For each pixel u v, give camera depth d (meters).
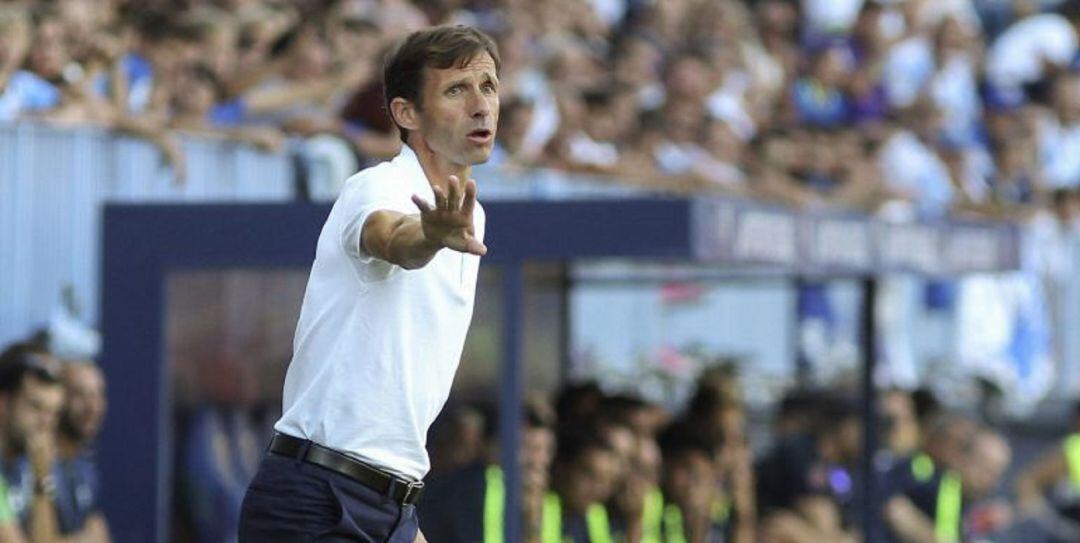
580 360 37.47
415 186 14.25
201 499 27.05
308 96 31.72
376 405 14.20
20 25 25.83
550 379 34.97
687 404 35.75
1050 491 42.69
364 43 33.25
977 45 59.44
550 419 28.92
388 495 14.44
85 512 25.27
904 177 50.56
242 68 30.88
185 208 25.67
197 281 26.98
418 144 14.46
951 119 56.03
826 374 43.47
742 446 35.00
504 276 25.52
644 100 42.62
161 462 25.78
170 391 26.39
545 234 25.38
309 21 32.72
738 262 26.66
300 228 25.45
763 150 44.38
